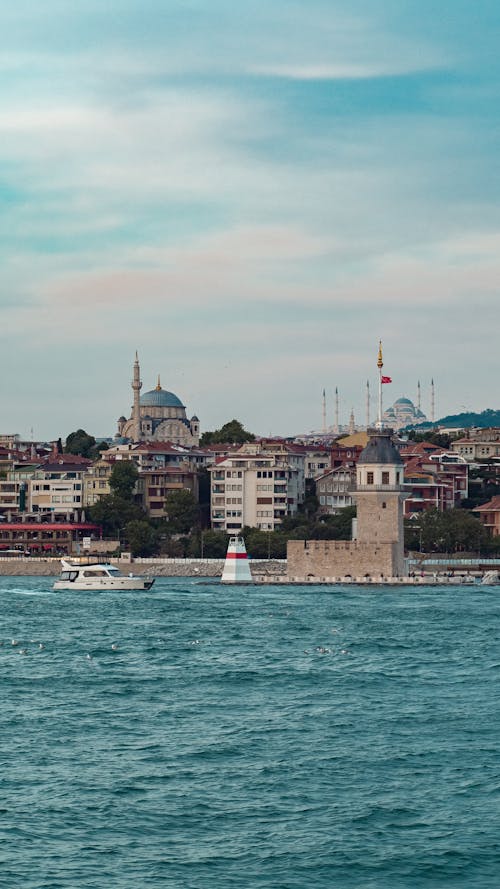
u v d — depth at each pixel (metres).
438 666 158.00
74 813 88.75
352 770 100.31
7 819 87.25
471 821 87.19
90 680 146.00
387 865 79.25
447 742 109.75
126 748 107.94
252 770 100.38
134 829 85.62
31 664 160.62
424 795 93.19
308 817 88.19
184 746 108.69
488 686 140.62
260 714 123.50
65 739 111.56
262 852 81.38
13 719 120.62
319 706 127.88
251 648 178.38
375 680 145.62
